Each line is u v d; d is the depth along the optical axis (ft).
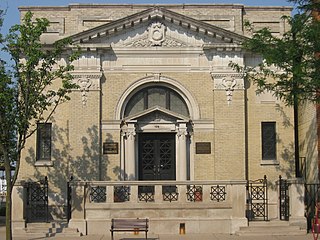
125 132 86.74
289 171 88.33
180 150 86.53
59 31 91.25
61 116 87.76
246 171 87.25
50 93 73.10
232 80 87.51
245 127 87.92
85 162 85.25
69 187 77.66
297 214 76.18
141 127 87.66
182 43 88.12
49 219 83.71
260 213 83.76
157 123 87.56
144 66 87.81
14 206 74.95
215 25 92.79
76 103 86.22
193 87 87.86
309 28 62.08
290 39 70.54
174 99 89.35
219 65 87.66
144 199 78.43
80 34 86.07
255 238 69.46
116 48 87.66
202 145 86.79
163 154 88.33
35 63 68.90
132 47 87.76
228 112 87.10
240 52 87.66
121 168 85.97
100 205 74.59
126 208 74.64
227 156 86.22
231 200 75.20
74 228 73.77
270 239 68.64
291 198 76.64
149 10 87.10
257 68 88.69
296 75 62.69
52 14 91.81
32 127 86.28
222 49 87.40
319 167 85.56
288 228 73.92
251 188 84.69
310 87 63.98
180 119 86.63
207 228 74.43
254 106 89.04
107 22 91.25
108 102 86.94
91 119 86.12
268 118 89.04
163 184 75.46
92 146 85.56
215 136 86.63
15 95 67.72
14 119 67.46
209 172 86.48
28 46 68.13
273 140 89.30
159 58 88.07
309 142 90.07
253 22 93.56
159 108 86.74
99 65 86.89
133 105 88.74
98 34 86.63
